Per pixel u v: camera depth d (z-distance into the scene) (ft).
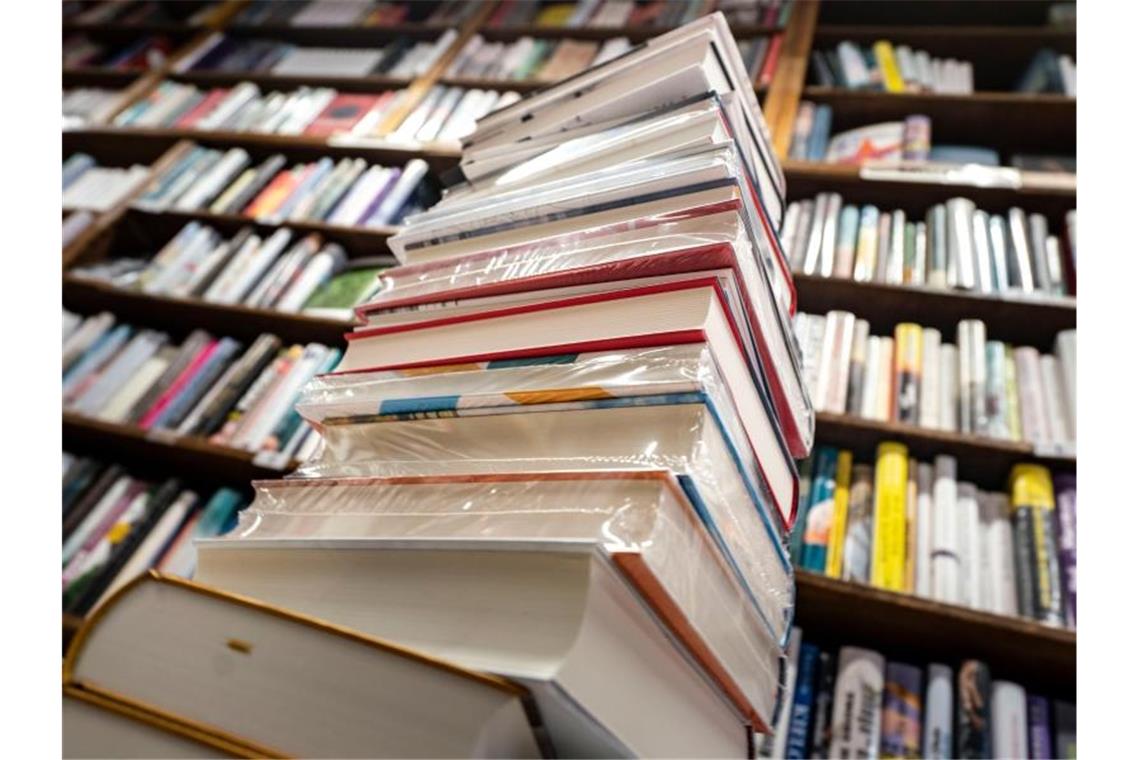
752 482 2.08
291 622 1.61
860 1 8.82
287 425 5.94
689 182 2.28
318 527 2.00
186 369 6.49
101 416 6.26
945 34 8.07
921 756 4.11
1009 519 4.73
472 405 2.03
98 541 5.58
